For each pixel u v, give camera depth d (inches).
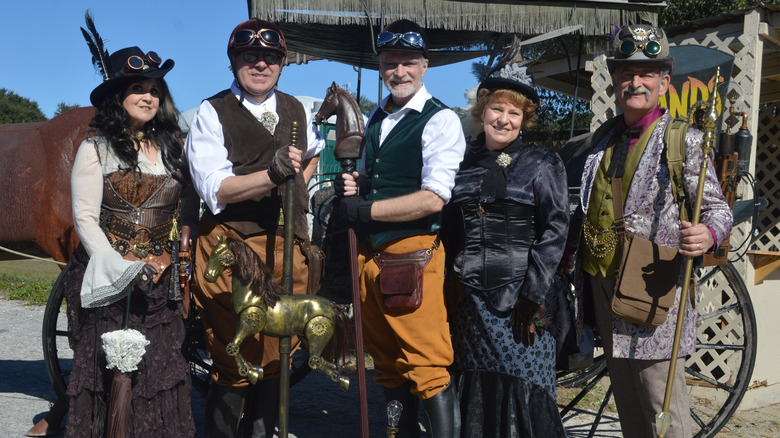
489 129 115.8
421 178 114.0
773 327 205.3
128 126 117.6
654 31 110.7
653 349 109.7
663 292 107.8
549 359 115.0
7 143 164.1
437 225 115.6
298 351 203.3
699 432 156.2
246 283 105.3
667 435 111.3
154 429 115.3
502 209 113.4
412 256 114.0
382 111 122.0
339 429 168.4
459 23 215.9
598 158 117.3
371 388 207.0
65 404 146.6
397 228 114.2
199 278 119.7
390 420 106.2
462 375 119.3
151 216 117.9
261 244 118.8
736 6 403.5
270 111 121.5
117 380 110.6
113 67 115.6
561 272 122.0
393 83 115.7
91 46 117.3
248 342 118.0
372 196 117.9
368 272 117.6
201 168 114.5
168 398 117.0
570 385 163.2
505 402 113.9
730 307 159.0
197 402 187.2
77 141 162.9
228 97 119.3
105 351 108.7
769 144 308.2
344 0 206.8
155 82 117.6
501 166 115.0
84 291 111.4
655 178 109.2
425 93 118.0
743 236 194.4
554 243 109.7
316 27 235.6
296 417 177.2
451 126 113.2
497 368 114.0
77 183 113.0
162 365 116.7
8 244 165.0
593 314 121.0
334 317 111.7
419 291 111.7
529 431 111.8
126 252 115.4
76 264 119.7
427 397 113.0
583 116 422.9
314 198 161.0
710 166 108.3
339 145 115.3
